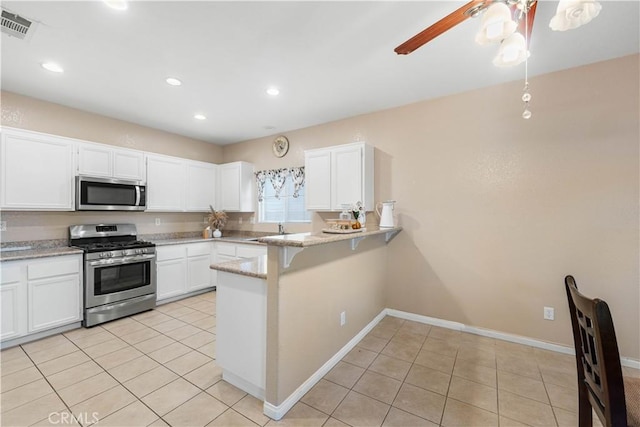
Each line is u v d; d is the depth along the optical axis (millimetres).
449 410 1857
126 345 2721
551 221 2619
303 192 4395
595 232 2453
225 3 1765
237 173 4793
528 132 2707
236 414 1820
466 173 3010
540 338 2686
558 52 2289
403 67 2535
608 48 2234
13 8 1788
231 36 2098
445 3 1767
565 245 2568
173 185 4352
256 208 4957
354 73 2645
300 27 1999
